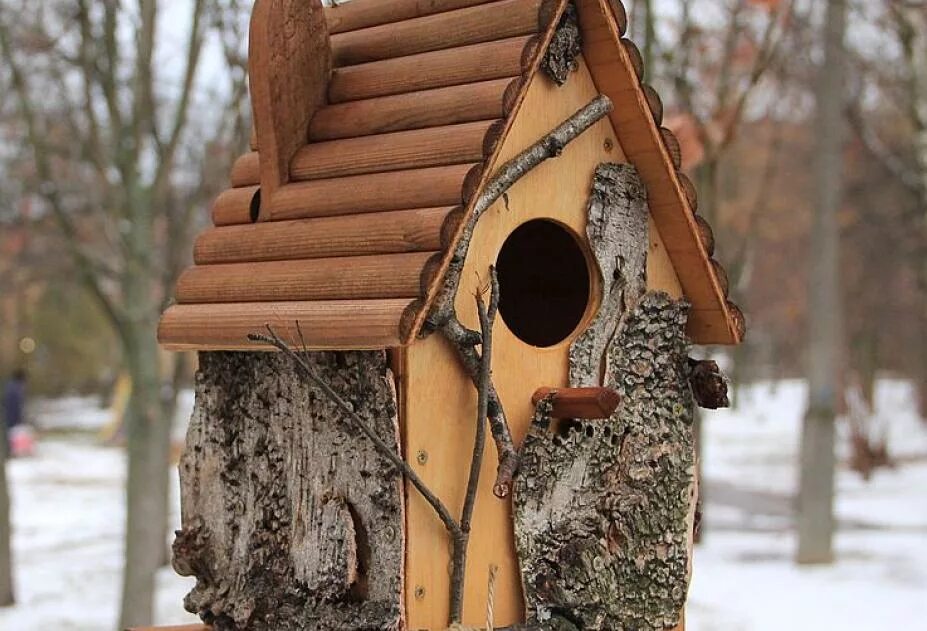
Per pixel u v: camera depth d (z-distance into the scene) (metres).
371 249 2.93
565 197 3.25
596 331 3.31
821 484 11.66
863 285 23.81
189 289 3.35
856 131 15.97
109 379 38.19
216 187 9.32
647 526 3.36
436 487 2.96
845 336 26.61
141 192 8.38
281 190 3.24
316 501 3.09
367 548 2.96
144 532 8.53
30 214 11.02
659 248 3.44
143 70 8.02
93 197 9.45
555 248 3.65
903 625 8.96
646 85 3.25
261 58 3.21
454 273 2.90
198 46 8.07
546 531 3.16
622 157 3.36
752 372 46.53
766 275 30.73
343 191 3.08
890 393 34.66
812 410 11.83
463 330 2.92
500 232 3.10
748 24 8.92
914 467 21.03
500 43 3.05
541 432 3.13
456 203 2.84
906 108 16.67
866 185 18.23
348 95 3.30
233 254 3.30
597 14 3.13
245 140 8.94
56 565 11.95
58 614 9.93
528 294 3.76
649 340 3.40
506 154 3.07
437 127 3.01
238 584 3.29
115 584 11.05
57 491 17.70
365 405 2.96
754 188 19.23
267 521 3.23
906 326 26.19
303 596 3.10
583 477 3.25
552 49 3.12
